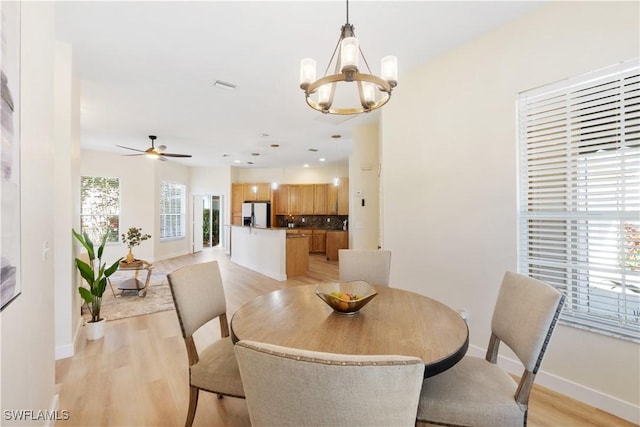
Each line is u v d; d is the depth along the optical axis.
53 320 1.79
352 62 1.47
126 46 2.53
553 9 2.06
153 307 3.96
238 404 1.98
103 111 4.09
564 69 2.02
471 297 2.52
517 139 2.25
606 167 1.91
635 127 1.80
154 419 1.83
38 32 1.47
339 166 8.99
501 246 2.34
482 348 2.45
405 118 3.04
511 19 2.24
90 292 2.95
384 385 0.68
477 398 1.28
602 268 1.92
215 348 1.73
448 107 2.67
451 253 2.66
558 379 2.05
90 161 6.58
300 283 5.39
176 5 2.02
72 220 2.69
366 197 4.77
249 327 1.41
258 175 9.62
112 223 6.93
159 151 5.45
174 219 8.52
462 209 2.58
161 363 2.50
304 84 1.63
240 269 6.70
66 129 2.57
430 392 1.32
